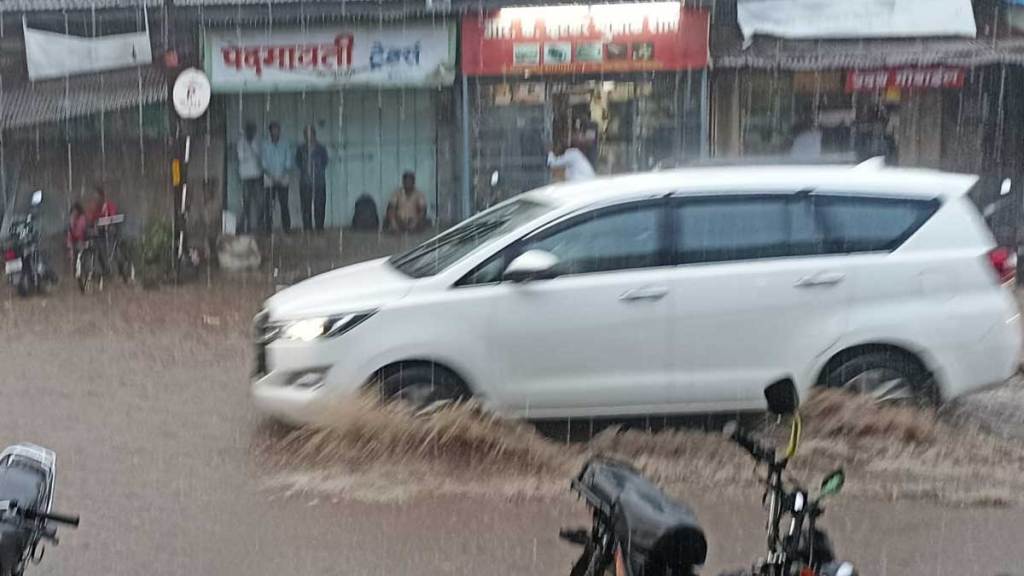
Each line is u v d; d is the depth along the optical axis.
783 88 15.40
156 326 11.36
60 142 15.89
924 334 6.68
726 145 15.48
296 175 16.05
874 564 5.14
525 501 5.90
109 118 15.88
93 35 15.72
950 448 6.57
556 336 6.55
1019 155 15.20
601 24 14.71
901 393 6.73
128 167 15.96
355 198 16.34
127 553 5.24
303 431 6.71
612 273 6.62
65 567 5.07
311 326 6.56
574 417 6.64
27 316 12.02
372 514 5.73
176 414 7.68
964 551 5.28
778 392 3.57
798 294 6.63
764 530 5.50
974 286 6.79
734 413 6.75
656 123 15.44
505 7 14.76
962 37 14.72
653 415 6.70
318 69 15.01
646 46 14.70
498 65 14.88
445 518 5.68
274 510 5.80
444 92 16.02
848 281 6.67
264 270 14.88
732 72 15.02
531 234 6.68
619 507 3.47
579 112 15.54
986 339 6.77
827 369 6.71
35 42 15.52
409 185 15.82
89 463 6.59
